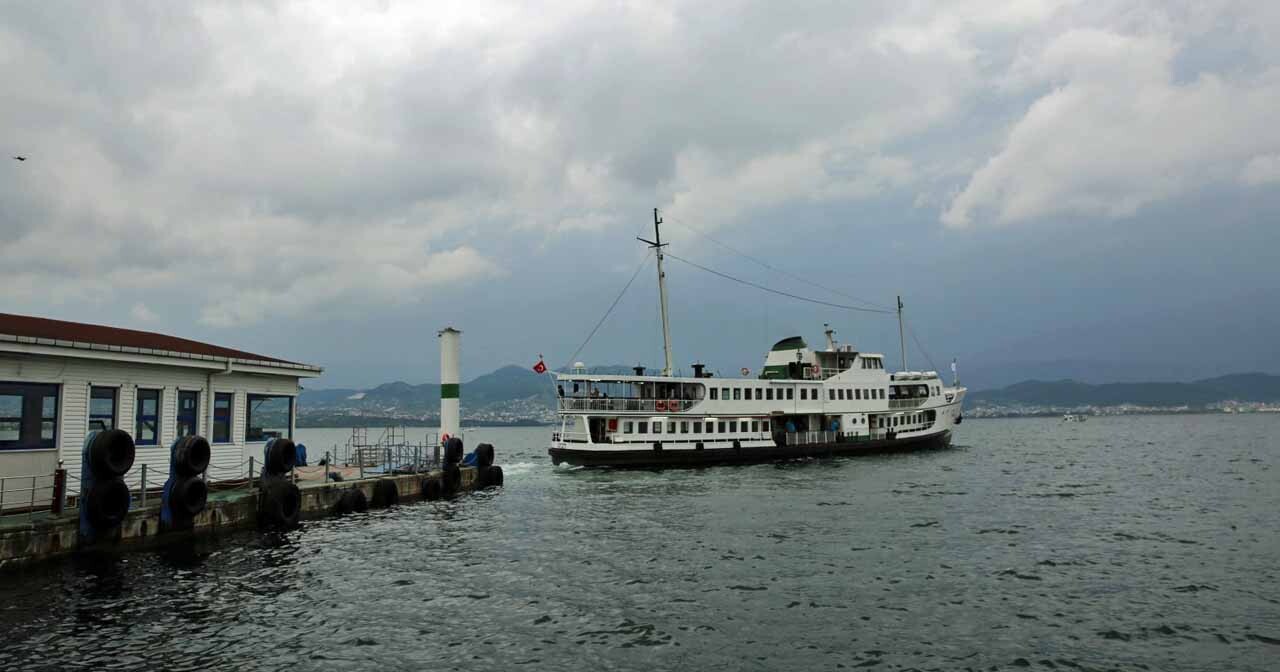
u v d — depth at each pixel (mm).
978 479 48250
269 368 34375
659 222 63688
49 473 24516
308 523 30625
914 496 39250
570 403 53719
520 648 15477
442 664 14492
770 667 14492
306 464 43125
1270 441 106875
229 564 22375
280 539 26734
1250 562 23359
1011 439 125062
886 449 66812
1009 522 30766
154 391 29031
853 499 38031
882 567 22641
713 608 18359
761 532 28469
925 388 72750
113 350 26703
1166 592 19812
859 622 17250
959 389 79875
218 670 13914
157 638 15602
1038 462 64062
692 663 14695
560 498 39750
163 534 24141
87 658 14336
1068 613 17938
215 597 18797
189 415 30656
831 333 67250
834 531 28656
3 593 18469
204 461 25047
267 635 16016
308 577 21125
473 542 26734
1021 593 19703
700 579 21219
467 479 44000
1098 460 68188
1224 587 20328
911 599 19141
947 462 61500
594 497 40062
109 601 18141
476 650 15328
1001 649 15492
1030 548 25453
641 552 24953
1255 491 42312
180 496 24156
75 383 25859
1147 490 42750
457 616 17656
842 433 63312
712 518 31984
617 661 14766
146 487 26828
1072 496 39625
